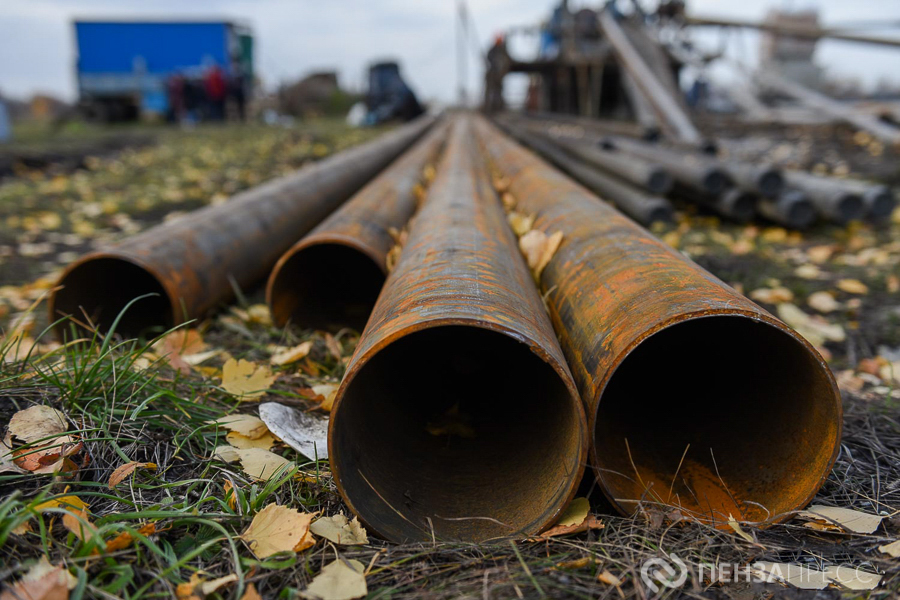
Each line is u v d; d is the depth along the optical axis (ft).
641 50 41.96
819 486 6.06
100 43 75.87
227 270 12.60
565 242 9.40
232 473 6.84
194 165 34.17
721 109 63.16
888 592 5.28
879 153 31.17
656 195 21.35
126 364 7.91
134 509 6.07
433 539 5.90
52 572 4.81
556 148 33.78
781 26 38.96
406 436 7.95
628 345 5.72
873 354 11.49
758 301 13.66
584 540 6.06
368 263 14.12
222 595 5.26
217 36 77.41
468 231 9.05
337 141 44.60
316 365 9.90
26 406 7.18
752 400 7.27
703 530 6.13
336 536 5.85
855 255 17.80
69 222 22.47
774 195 19.62
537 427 7.43
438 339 10.60
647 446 7.51
